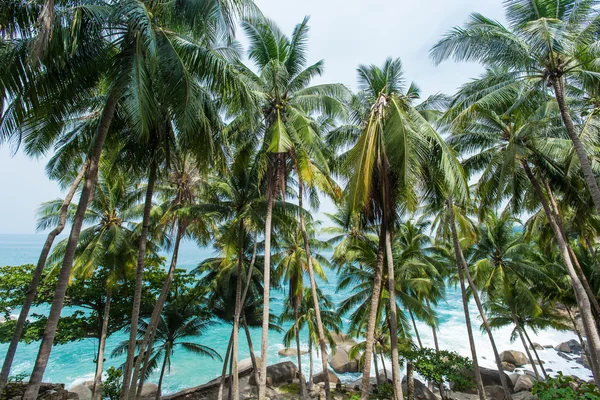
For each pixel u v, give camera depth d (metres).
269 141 11.62
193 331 17.53
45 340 6.23
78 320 16.52
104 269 16.88
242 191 14.84
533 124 10.35
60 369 23.05
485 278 19.50
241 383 20.36
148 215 10.48
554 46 8.37
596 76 8.38
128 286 17.38
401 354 15.75
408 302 14.72
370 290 15.76
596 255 18.41
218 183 13.92
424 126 8.88
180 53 7.50
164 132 9.49
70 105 7.87
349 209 8.80
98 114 9.77
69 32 6.19
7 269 16.38
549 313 22.06
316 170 12.33
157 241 17.84
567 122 8.64
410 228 18.97
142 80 6.57
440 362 15.14
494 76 9.97
